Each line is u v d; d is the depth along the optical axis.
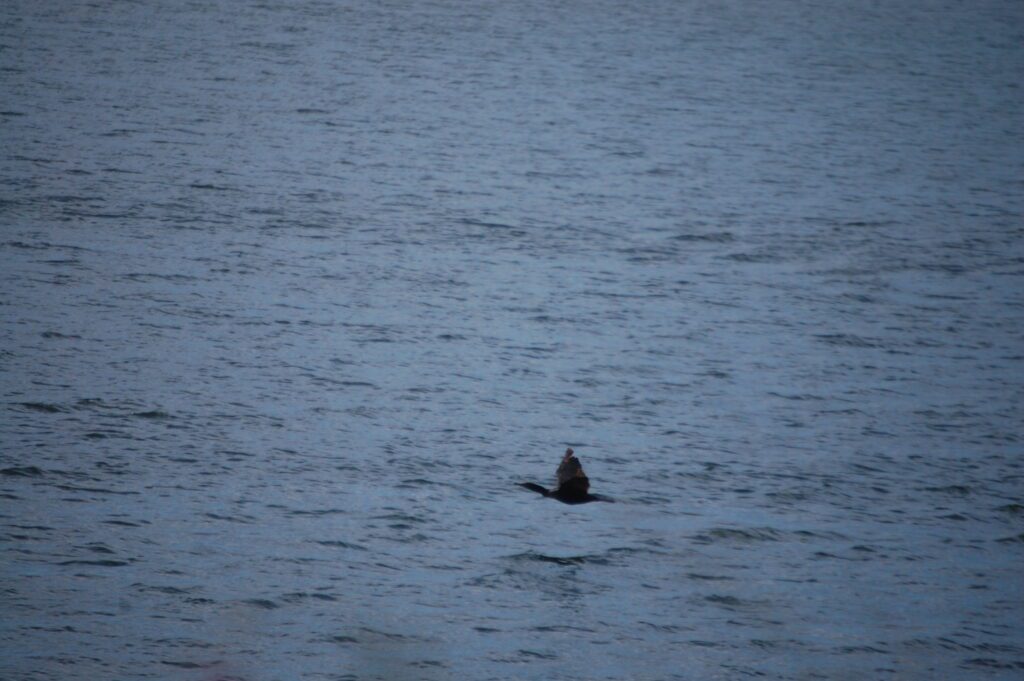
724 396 81.94
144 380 75.31
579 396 80.06
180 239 112.12
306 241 116.12
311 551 52.94
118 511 55.66
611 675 44.22
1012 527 61.75
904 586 53.59
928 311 106.19
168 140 156.00
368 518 57.12
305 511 57.44
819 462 69.94
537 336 93.38
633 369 86.81
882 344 96.19
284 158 152.25
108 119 165.50
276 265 107.00
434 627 46.78
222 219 120.94
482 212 134.12
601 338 94.00
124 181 132.25
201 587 48.66
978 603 52.22
